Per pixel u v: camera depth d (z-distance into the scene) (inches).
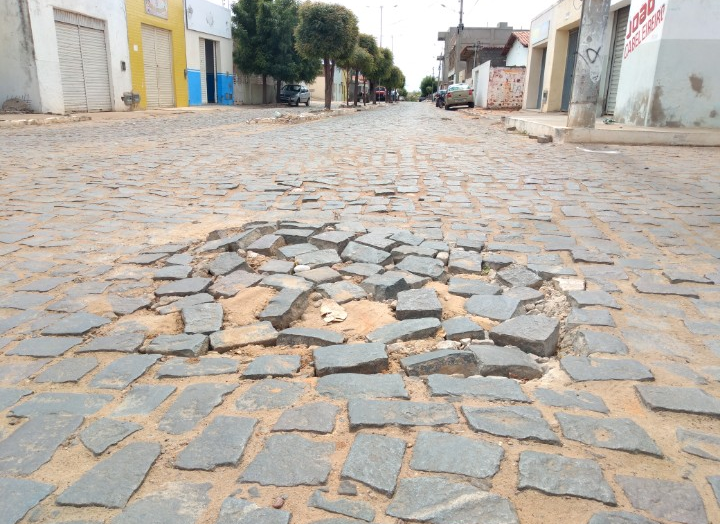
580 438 76.3
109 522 61.7
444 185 271.4
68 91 789.2
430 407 84.0
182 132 547.5
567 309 127.0
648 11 527.2
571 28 853.2
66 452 74.7
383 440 75.5
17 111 737.6
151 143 446.3
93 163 337.1
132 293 136.6
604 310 123.1
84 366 99.5
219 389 90.6
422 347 106.9
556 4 880.3
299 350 107.0
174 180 285.1
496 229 193.9
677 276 143.5
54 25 747.4
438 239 180.5
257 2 1332.4
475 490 66.0
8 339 111.3
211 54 1288.1
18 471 70.7
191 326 116.3
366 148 421.1
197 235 187.2
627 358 101.1
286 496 65.6
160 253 166.1
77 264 157.8
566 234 187.0
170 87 1085.8
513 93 1245.7
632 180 286.0
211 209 225.0
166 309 126.0
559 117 699.4
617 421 80.5
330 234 180.4
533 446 74.6
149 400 87.7
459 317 118.8
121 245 176.1
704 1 484.1
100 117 745.0
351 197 244.4
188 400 87.1
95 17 826.2
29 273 150.2
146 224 201.9
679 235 186.2
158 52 1033.5
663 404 84.7
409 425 79.4
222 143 447.8
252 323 118.6
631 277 145.7
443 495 65.2
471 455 72.2
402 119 841.5
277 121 690.8
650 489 66.6
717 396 88.7
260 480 68.4
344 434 77.8
